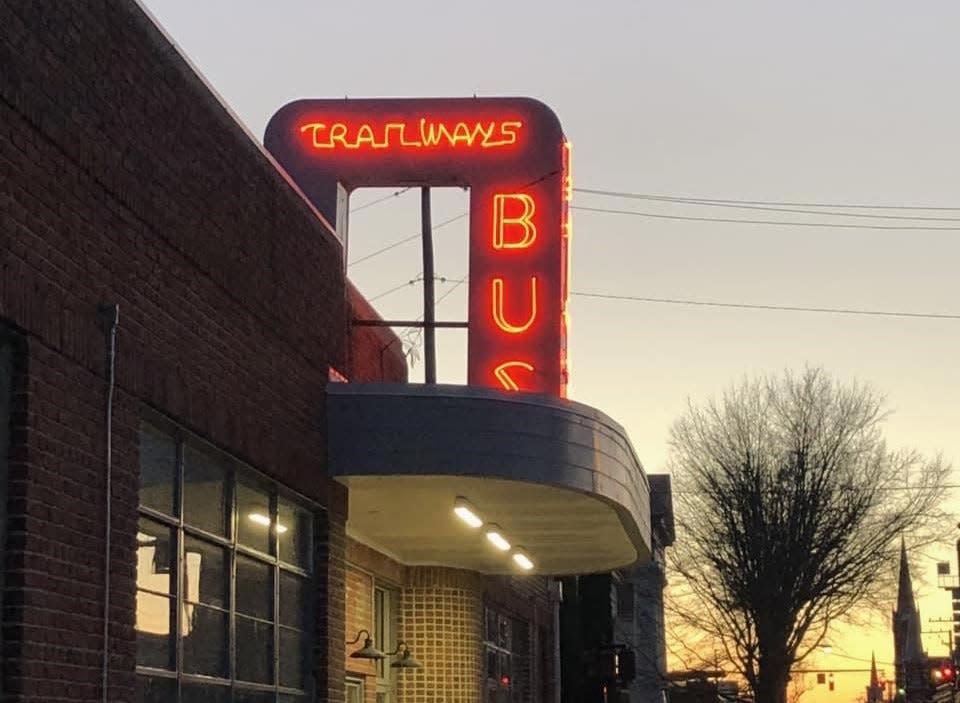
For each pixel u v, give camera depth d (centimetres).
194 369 1085
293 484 1316
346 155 2142
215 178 1149
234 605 1195
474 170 2128
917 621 8994
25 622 807
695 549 4975
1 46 812
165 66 1059
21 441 821
